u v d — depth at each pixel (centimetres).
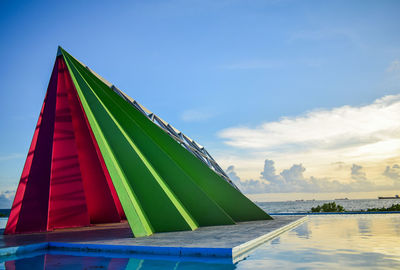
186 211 1170
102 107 1109
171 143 1336
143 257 643
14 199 1296
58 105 1369
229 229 1055
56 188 1455
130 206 922
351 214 2358
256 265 515
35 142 1339
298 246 723
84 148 1513
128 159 1077
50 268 545
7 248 734
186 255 643
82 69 1252
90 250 762
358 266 486
